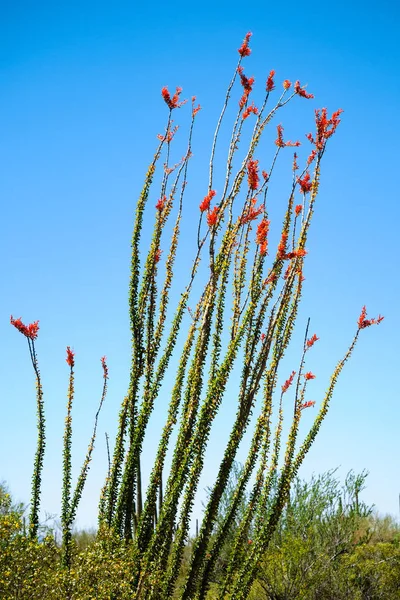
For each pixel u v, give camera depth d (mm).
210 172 8930
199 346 9000
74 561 9555
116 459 10117
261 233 9102
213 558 9312
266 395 9562
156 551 9016
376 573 16719
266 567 15633
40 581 8609
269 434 9797
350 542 18094
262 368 8969
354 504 18062
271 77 9156
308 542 16562
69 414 11055
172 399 9617
